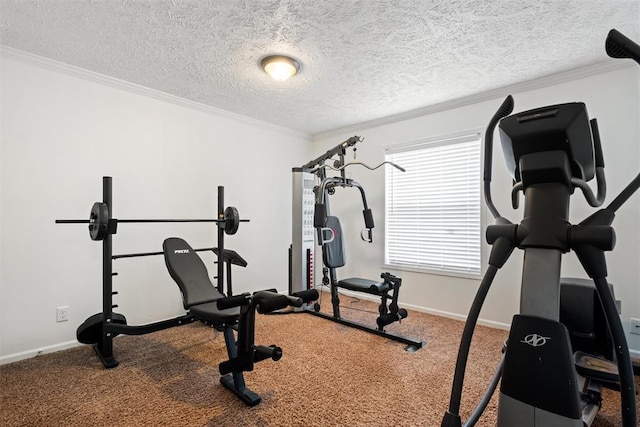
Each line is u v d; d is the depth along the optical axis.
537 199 1.03
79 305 2.61
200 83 2.87
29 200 2.39
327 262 3.13
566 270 2.61
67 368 2.19
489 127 1.26
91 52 2.34
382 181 3.90
